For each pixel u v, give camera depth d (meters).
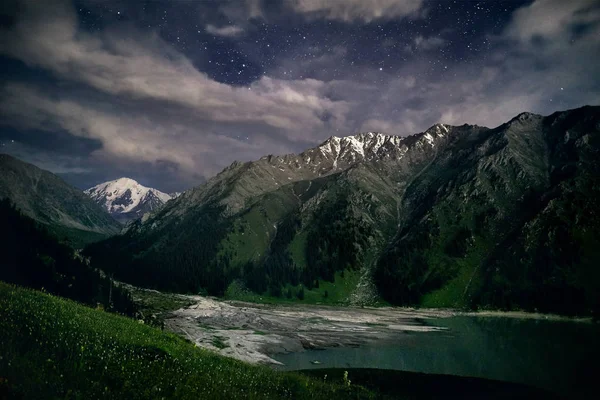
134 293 184.50
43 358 17.70
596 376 77.12
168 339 34.53
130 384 18.89
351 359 92.00
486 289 197.25
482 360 91.50
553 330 135.50
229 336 107.81
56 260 134.75
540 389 64.31
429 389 59.66
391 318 163.38
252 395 25.72
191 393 21.23
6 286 28.98
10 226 137.62
